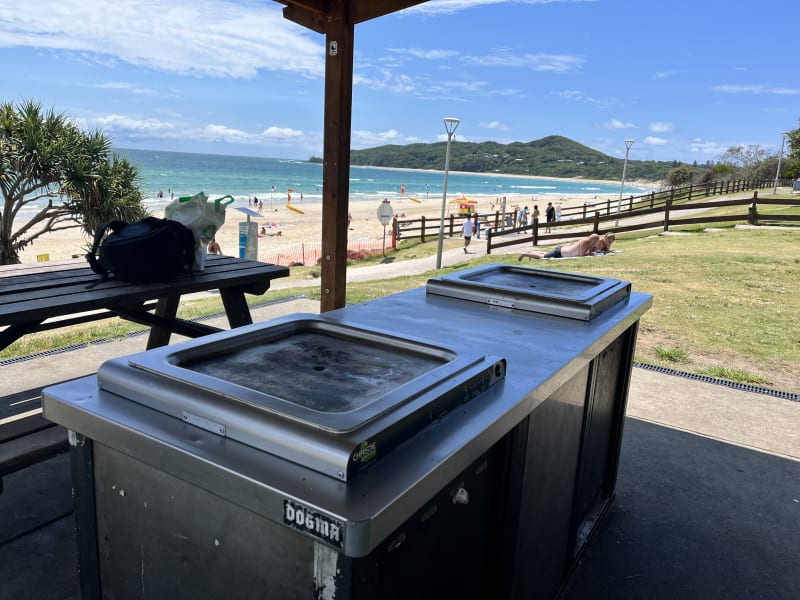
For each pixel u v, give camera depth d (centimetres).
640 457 342
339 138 388
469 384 133
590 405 215
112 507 128
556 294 235
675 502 296
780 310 753
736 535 270
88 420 120
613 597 227
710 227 1717
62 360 465
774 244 1343
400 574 107
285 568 101
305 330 176
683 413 409
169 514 117
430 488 101
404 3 346
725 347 594
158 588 124
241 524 106
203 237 338
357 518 85
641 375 489
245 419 108
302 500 90
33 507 267
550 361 168
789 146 4912
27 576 222
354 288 930
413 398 118
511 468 142
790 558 255
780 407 426
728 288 880
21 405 371
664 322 689
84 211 1143
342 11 367
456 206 6303
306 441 100
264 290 392
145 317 374
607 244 1320
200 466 102
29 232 2669
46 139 1101
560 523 206
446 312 226
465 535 132
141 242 296
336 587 94
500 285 265
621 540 263
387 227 3447
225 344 150
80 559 138
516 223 2847
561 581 224
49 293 274
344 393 126
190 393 117
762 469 332
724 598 229
